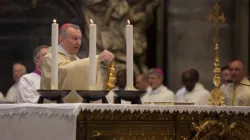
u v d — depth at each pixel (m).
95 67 16.75
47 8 41.56
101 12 40.72
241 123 17.27
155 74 33.88
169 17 44.28
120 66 40.03
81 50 39.59
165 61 44.03
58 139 15.88
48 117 16.19
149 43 43.66
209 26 44.38
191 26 44.38
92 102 16.95
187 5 44.44
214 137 17.08
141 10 41.31
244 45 44.38
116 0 40.88
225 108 16.81
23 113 16.95
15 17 41.84
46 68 18.17
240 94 26.06
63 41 18.80
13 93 36.47
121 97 16.89
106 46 40.22
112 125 16.02
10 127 17.36
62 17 41.31
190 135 16.86
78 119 15.70
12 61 42.00
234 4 44.53
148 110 15.91
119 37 40.56
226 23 44.47
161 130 16.56
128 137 16.19
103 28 40.59
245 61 44.28
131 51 16.98
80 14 40.94
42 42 41.84
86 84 17.91
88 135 15.80
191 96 32.66
